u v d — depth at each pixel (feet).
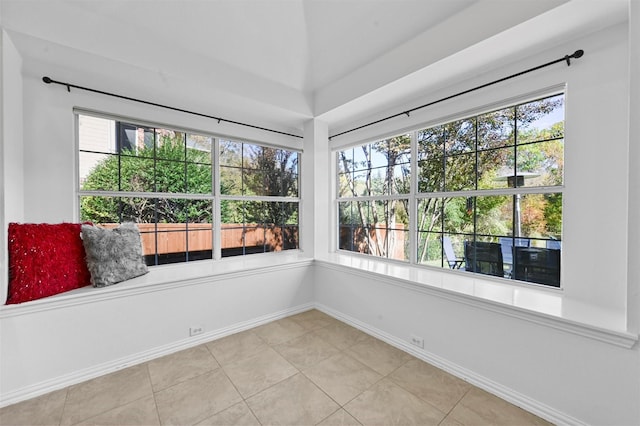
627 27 4.81
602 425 4.34
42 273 5.62
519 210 6.57
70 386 5.78
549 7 4.65
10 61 5.46
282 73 8.57
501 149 6.82
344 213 11.44
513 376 5.30
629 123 4.07
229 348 7.38
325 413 5.03
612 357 4.23
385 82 7.36
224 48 7.28
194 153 9.19
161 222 8.63
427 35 6.35
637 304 4.01
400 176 9.30
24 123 6.25
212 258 9.62
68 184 6.88
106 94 7.27
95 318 6.12
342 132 10.88
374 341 7.79
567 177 5.55
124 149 7.89
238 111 9.27
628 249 4.09
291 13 7.14
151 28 6.38
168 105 8.27
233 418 4.91
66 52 5.77
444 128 7.98
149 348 6.82
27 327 5.41
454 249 7.85
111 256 6.63
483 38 5.43
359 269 8.47
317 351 7.23
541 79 5.85
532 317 4.99
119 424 4.77
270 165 11.11
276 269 9.21
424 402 5.31
